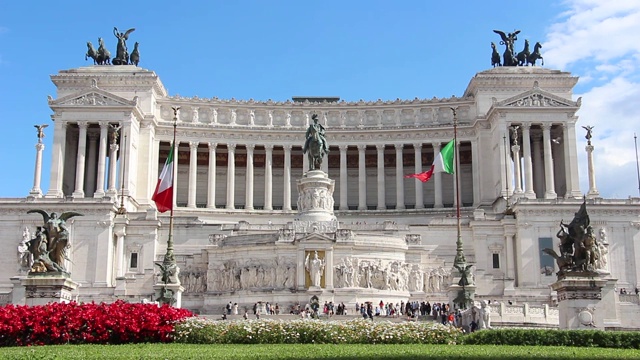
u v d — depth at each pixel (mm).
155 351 33188
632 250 96438
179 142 123250
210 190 122250
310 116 128750
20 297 69875
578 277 47688
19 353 30422
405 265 85875
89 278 93938
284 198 124250
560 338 40688
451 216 111375
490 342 41469
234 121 126562
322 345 38875
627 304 72500
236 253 84938
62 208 95625
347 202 128625
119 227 96562
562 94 122500
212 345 38531
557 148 121312
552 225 97750
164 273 65500
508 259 98250
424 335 42594
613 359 31234
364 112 128750
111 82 121188
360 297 80562
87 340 39219
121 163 113188
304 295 79625
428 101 127125
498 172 115812
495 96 123000
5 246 94438
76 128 118250
